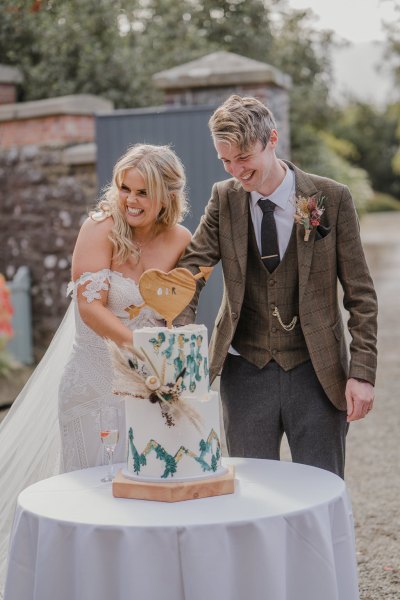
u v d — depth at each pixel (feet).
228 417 11.04
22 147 28.78
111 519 7.96
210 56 27.14
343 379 10.65
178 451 8.60
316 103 46.83
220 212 10.88
